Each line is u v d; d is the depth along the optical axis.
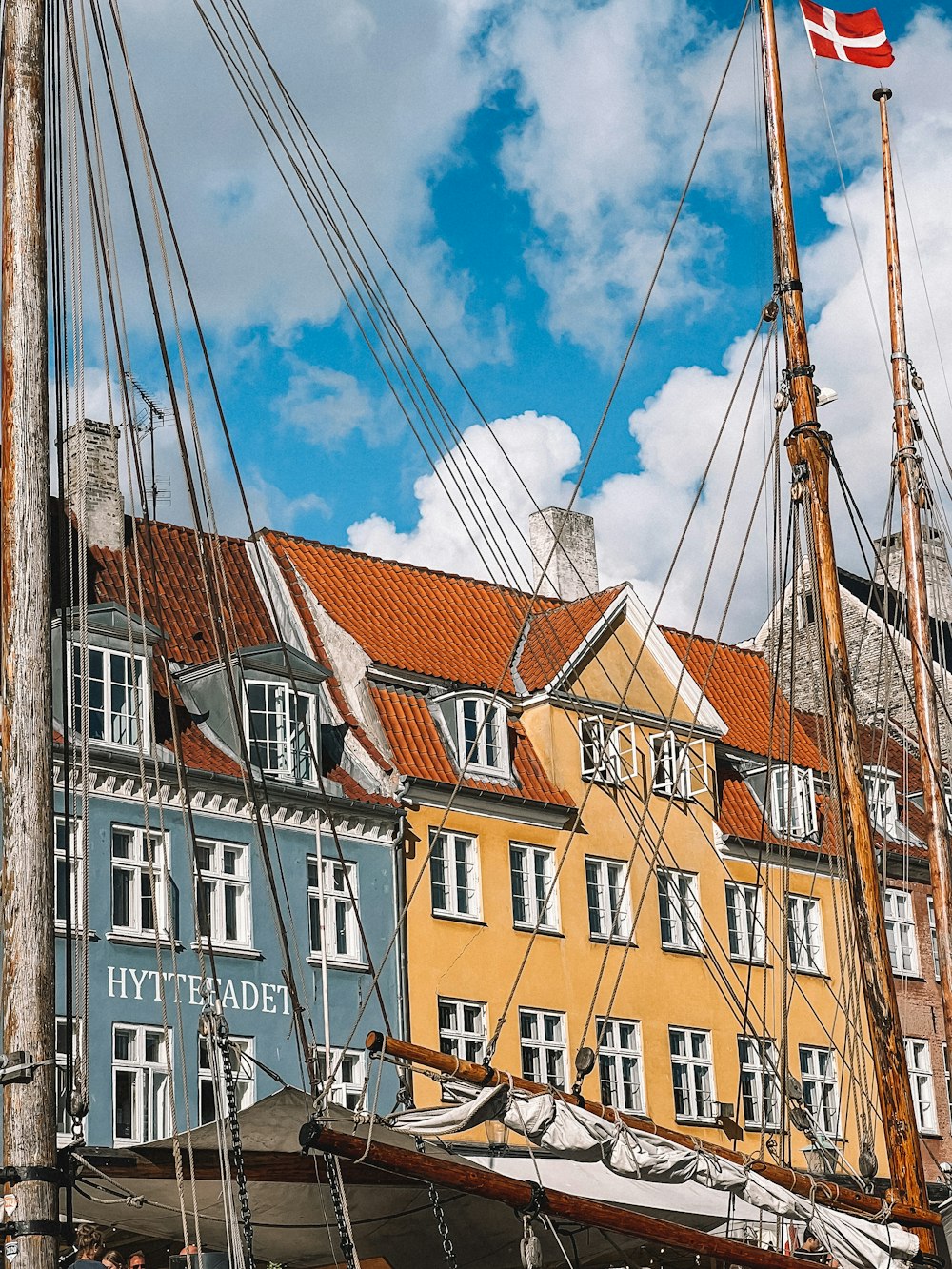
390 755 35.62
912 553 31.14
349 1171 18.05
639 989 38.16
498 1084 17.00
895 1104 21.48
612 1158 17.36
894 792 48.16
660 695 41.53
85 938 13.80
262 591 38.78
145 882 30.22
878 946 22.06
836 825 25.02
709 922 38.66
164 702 32.47
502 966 35.62
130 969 29.39
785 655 50.44
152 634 32.50
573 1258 21.73
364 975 32.91
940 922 30.16
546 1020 36.19
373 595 40.06
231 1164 17.14
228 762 32.44
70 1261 14.02
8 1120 11.27
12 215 13.00
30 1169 11.12
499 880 36.31
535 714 39.16
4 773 11.96
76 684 30.48
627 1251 21.95
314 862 33.03
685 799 40.78
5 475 12.54
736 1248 17.64
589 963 37.31
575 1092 17.72
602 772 39.19
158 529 37.66
